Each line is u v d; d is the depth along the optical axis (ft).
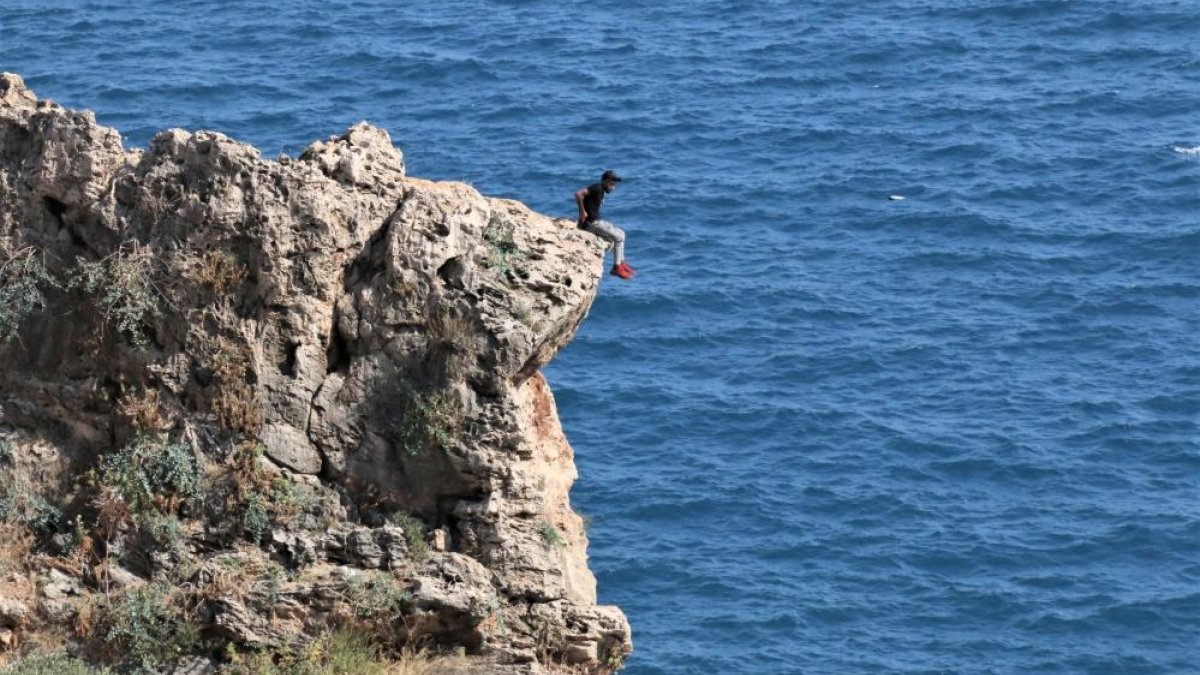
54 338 395.34
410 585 375.45
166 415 387.75
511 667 379.35
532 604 380.99
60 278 392.88
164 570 384.06
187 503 385.70
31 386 395.96
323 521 382.01
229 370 382.83
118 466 387.14
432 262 379.14
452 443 376.89
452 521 383.65
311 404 382.63
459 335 376.68
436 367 379.55
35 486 394.32
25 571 389.39
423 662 377.30
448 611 375.25
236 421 383.24
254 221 381.19
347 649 374.22
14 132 395.14
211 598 378.12
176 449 384.47
